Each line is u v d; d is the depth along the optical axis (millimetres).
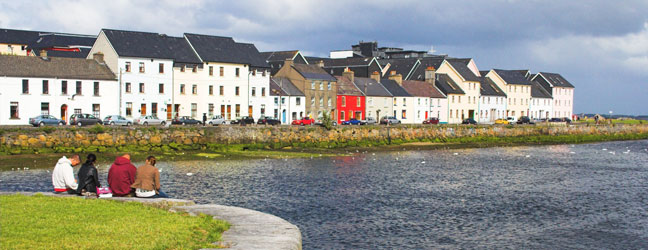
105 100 85688
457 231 28234
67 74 82125
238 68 101562
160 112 92188
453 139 100438
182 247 15891
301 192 38750
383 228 28406
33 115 79000
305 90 110688
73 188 24453
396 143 91125
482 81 155750
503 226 29547
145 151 64312
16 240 15430
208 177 45438
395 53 186375
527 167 59906
